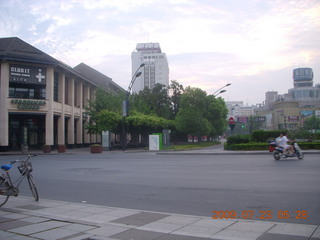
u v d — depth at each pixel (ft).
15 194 27.40
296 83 544.62
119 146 148.77
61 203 28.84
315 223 20.77
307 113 365.61
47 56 131.34
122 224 21.08
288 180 37.96
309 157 71.10
